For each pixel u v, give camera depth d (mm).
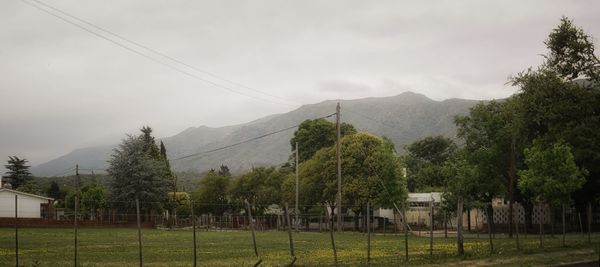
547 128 38344
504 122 53688
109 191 89188
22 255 32469
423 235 59250
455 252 30734
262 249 37469
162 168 93938
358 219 79438
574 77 36594
